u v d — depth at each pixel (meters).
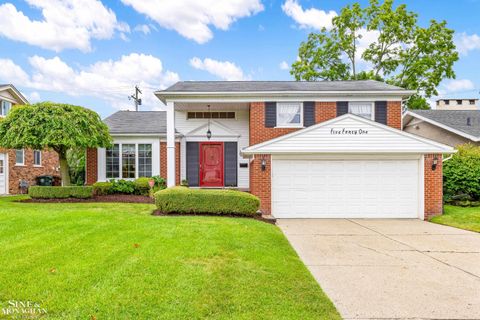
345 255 5.82
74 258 4.70
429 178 10.24
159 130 14.83
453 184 12.41
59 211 8.50
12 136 10.62
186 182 14.73
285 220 9.85
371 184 10.44
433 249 6.30
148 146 14.83
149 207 10.09
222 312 3.33
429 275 4.77
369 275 4.74
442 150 10.15
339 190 10.43
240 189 14.77
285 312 3.39
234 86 14.48
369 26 25.64
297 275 4.54
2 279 3.92
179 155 15.09
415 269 5.05
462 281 4.53
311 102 13.41
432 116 18.27
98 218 7.52
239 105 14.66
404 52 25.44
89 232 6.19
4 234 5.97
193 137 15.72
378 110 13.49
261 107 13.35
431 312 3.57
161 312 3.27
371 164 10.45
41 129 10.65
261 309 3.43
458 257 5.75
